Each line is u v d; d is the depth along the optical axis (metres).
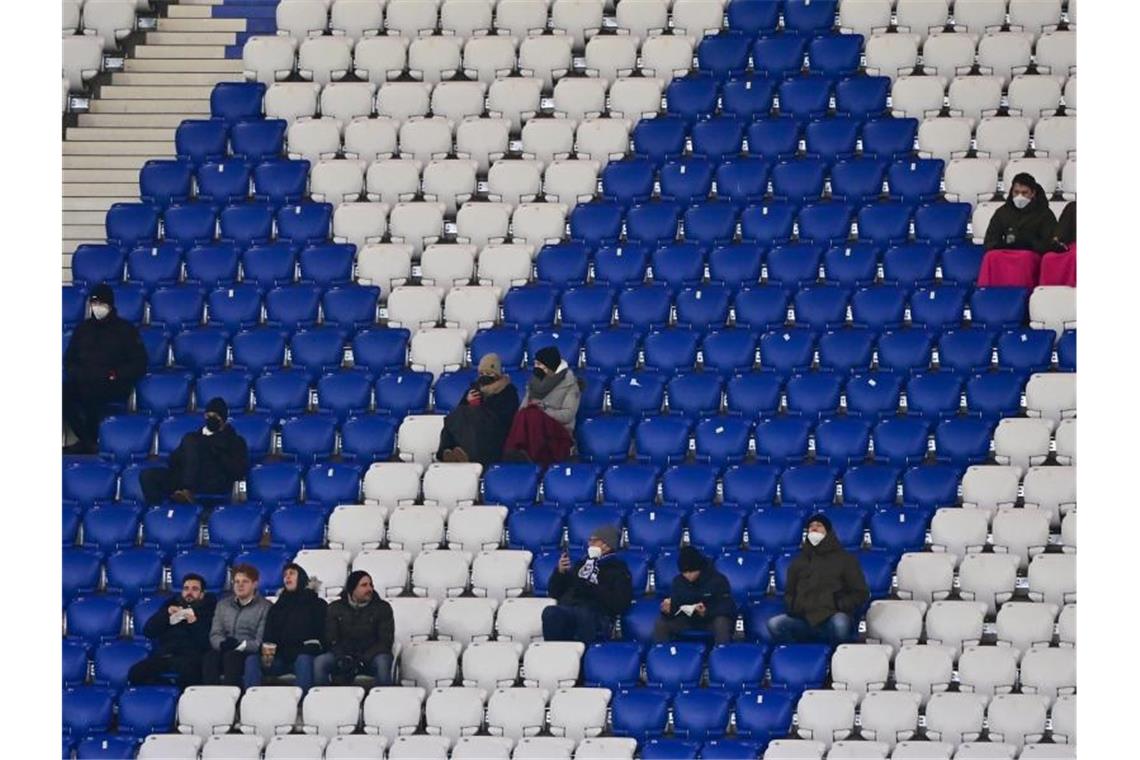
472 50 82.62
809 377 70.19
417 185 78.62
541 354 69.31
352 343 74.00
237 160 80.19
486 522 66.62
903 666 60.66
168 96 83.75
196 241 78.06
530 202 77.81
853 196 76.75
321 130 80.56
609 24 84.44
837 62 81.00
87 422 71.94
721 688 60.38
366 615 61.47
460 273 75.56
